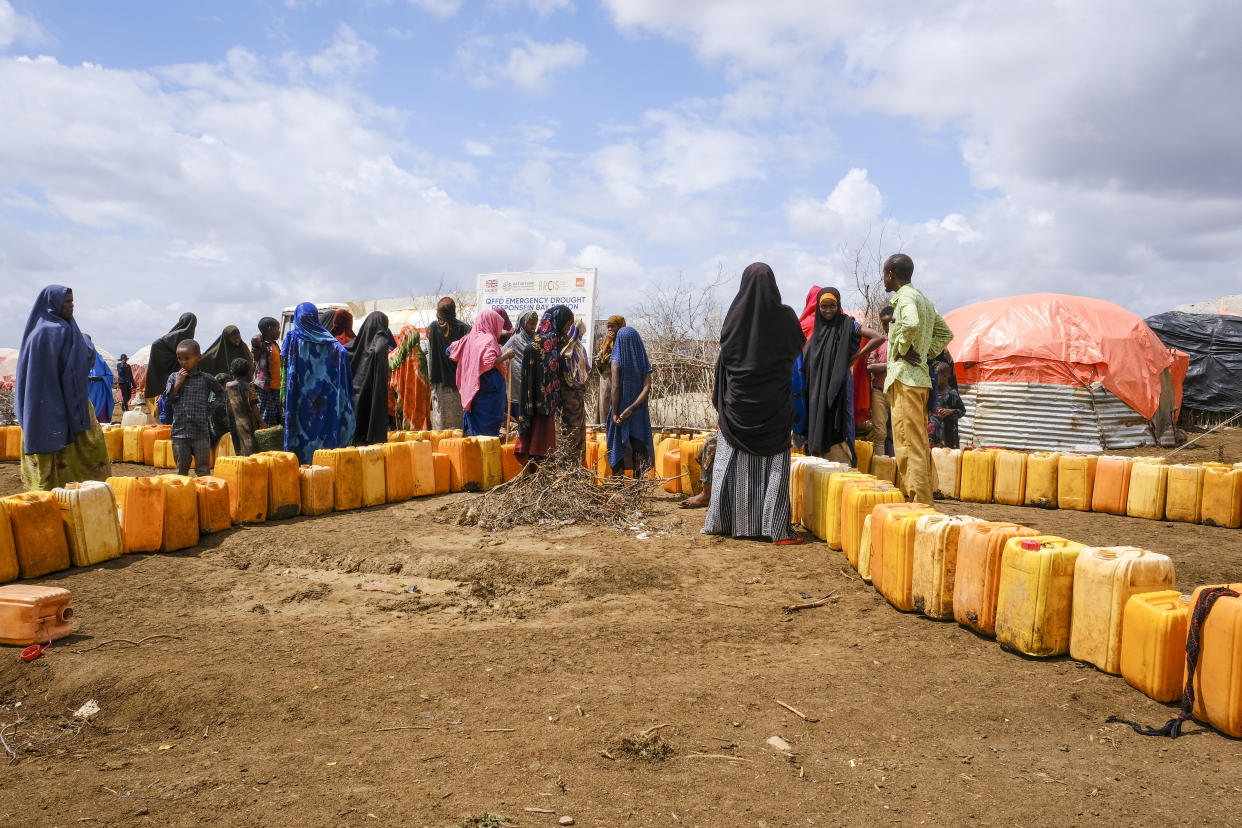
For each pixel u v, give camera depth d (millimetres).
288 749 3205
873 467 7742
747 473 6449
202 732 3430
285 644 4352
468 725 3361
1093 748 3078
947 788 2797
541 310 15984
